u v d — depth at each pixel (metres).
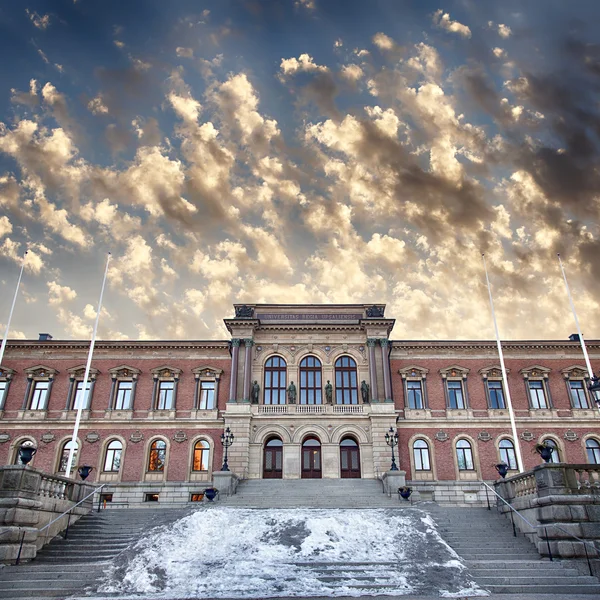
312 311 56.16
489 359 54.59
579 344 54.66
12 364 53.50
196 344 54.41
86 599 18.05
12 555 22.19
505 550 23.48
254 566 20.98
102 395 52.44
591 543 21.64
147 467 49.66
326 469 48.44
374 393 50.81
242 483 43.16
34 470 24.92
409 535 24.41
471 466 50.16
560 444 50.78
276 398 52.09
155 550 23.00
